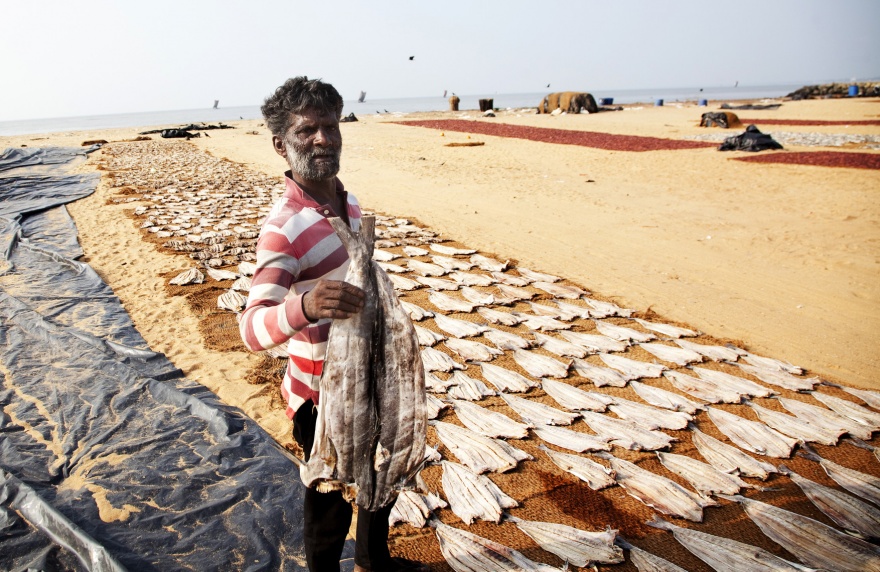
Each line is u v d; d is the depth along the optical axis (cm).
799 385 493
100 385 473
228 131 3512
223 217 1096
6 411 436
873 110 3812
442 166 1753
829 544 310
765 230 988
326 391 198
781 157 1705
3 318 608
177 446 394
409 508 334
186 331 601
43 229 1004
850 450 408
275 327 182
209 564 293
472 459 382
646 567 291
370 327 200
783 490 361
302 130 207
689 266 816
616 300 699
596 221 1067
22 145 2681
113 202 1234
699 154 1870
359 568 263
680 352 551
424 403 211
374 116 4944
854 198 1196
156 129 4400
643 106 5622
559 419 435
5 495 329
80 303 667
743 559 296
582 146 2148
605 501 348
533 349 563
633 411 450
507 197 1292
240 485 353
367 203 1234
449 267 803
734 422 436
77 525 304
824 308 668
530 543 310
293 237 200
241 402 460
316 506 225
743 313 659
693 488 364
